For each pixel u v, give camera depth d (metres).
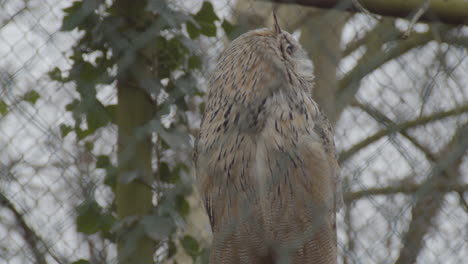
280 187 8.13
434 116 7.34
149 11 5.99
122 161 6.08
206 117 8.52
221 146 8.23
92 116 6.39
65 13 6.25
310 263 8.44
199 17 7.12
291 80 8.40
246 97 8.16
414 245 7.61
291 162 8.13
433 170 6.27
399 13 8.05
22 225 6.48
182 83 6.25
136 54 6.00
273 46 8.41
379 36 8.10
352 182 6.21
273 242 8.27
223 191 8.26
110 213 6.73
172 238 7.63
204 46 7.21
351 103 8.05
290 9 9.30
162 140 6.77
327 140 8.66
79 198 6.61
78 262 6.94
